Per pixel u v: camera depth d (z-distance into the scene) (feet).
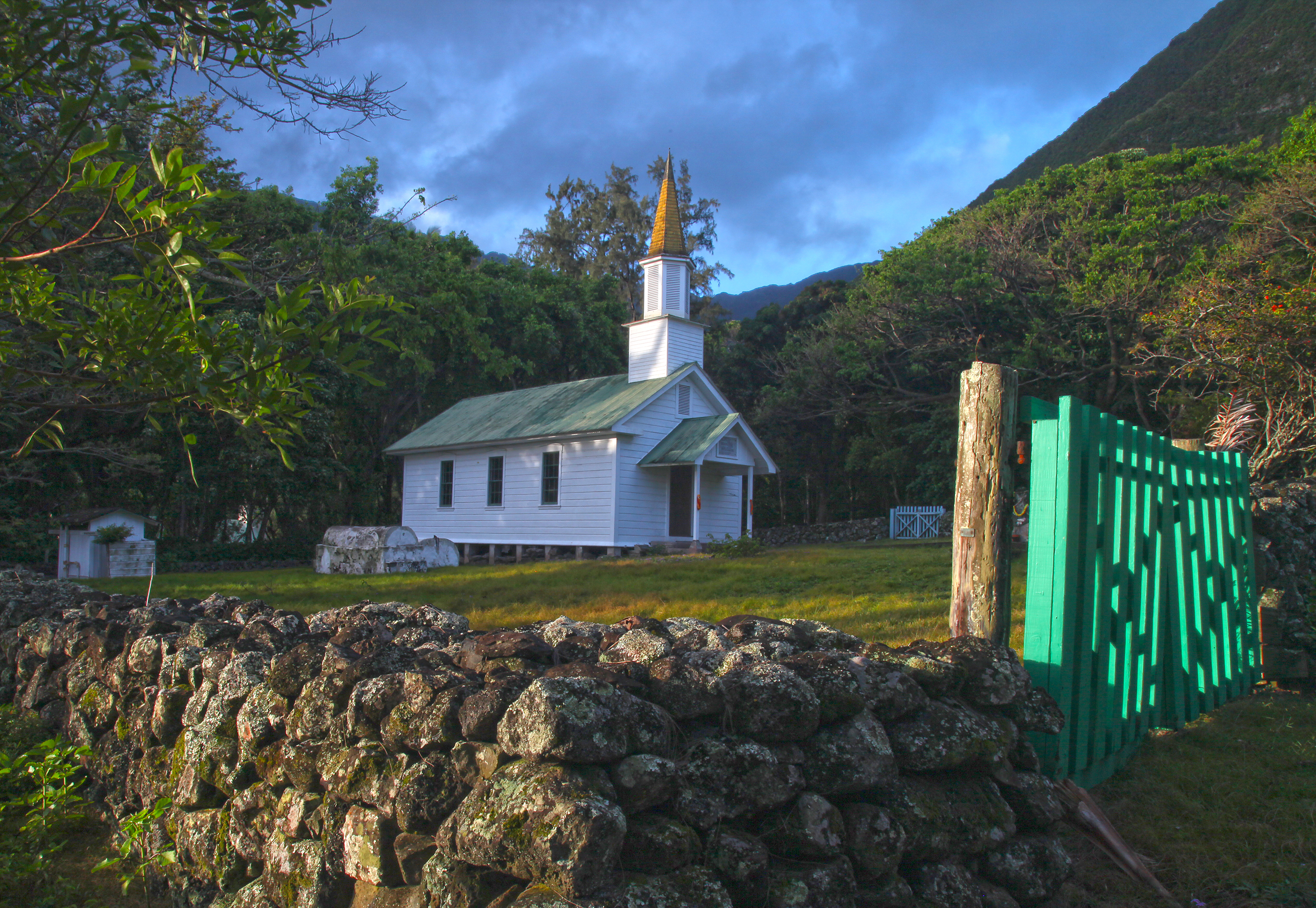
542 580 45.24
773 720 8.80
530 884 7.35
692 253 162.81
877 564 46.34
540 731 7.54
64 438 40.68
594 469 72.18
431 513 87.92
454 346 101.60
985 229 97.96
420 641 13.08
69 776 15.39
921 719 9.97
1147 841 13.43
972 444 13.48
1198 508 19.29
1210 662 20.08
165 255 9.27
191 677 13.03
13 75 10.03
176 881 12.08
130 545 63.67
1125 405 87.86
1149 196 87.81
